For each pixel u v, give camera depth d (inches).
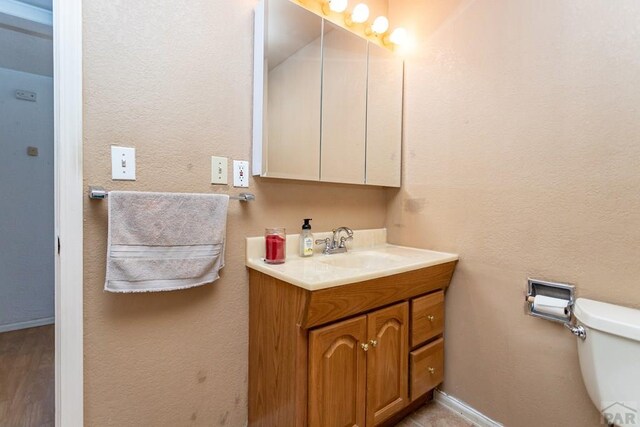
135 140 42.5
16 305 102.5
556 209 48.3
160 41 44.1
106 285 38.9
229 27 50.0
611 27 42.7
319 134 59.7
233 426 52.6
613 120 42.8
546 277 49.5
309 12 57.5
